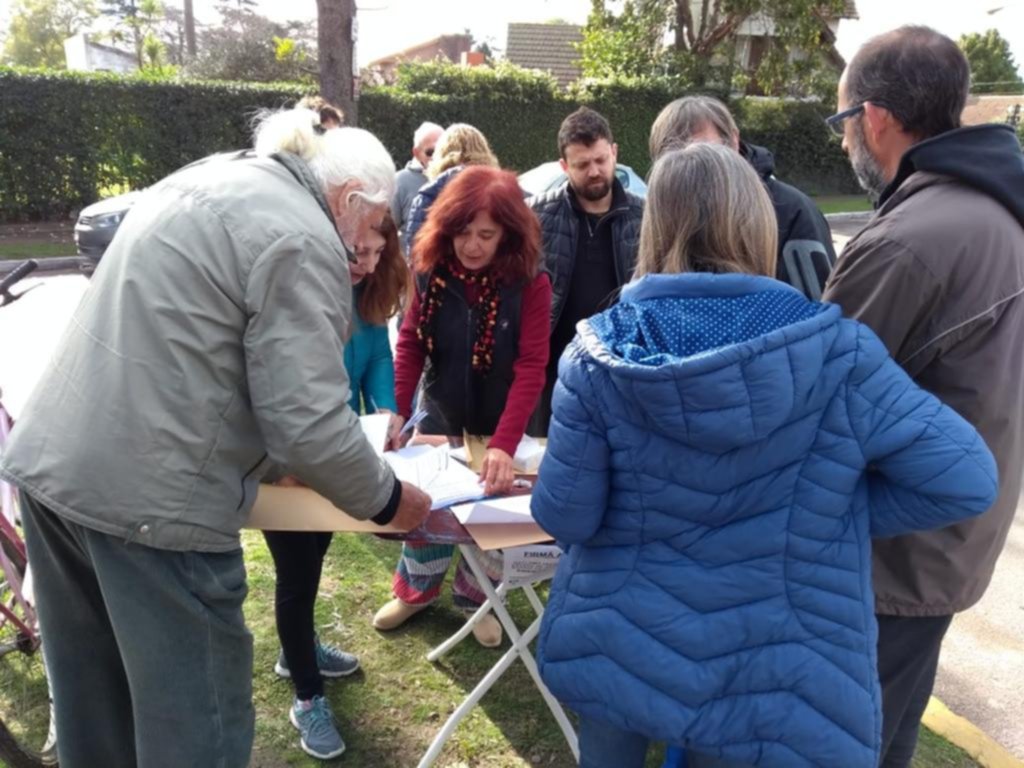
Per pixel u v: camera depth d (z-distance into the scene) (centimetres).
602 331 128
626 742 150
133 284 138
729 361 112
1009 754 229
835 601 127
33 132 1028
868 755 128
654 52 1806
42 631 163
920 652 161
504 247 219
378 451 188
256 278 135
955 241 140
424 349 238
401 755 216
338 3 743
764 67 1814
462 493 186
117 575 145
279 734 221
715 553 126
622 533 131
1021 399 151
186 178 146
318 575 211
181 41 3008
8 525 232
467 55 2891
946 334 143
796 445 121
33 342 586
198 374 138
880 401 121
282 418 137
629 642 130
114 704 169
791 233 229
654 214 136
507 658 205
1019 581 330
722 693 128
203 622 151
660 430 121
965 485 120
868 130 160
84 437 139
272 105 1145
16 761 192
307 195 148
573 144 260
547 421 285
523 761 216
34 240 989
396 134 1371
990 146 146
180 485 140
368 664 250
